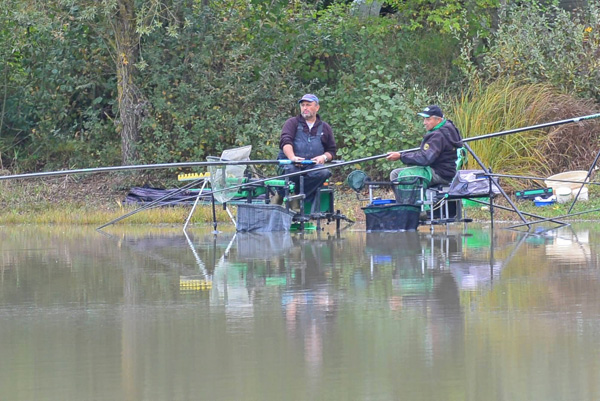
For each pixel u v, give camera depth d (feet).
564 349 44.37
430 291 61.26
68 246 98.73
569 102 154.71
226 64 166.81
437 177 109.81
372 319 52.11
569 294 59.16
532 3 175.01
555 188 133.28
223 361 43.16
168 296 61.82
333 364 42.22
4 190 157.38
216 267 76.79
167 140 163.32
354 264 76.38
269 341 47.06
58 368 42.50
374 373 40.50
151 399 37.32
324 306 56.49
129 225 131.23
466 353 43.86
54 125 170.30
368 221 111.04
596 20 165.78
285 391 38.01
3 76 174.81
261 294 61.62
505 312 53.52
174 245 97.60
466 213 130.11
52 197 157.07
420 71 180.34
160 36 164.14
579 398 36.65
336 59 178.81
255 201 116.16
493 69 165.78
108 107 175.94
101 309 57.41
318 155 112.16
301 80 176.45
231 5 171.53
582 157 151.64
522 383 38.75
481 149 148.87
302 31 172.55
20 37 168.66
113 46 163.02
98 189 161.27
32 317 55.06
